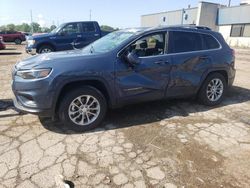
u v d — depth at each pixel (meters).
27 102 3.66
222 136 3.88
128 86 4.06
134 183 2.73
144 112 4.79
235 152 3.42
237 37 32.84
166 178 2.83
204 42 4.91
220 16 36.41
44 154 3.23
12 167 2.93
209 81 5.05
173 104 5.29
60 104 3.73
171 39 4.50
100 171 2.92
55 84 3.54
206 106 5.26
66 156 3.20
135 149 3.43
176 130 4.05
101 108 3.99
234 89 6.87
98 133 3.88
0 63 11.06
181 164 3.10
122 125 4.19
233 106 5.35
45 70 3.51
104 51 4.06
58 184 2.66
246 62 13.39
